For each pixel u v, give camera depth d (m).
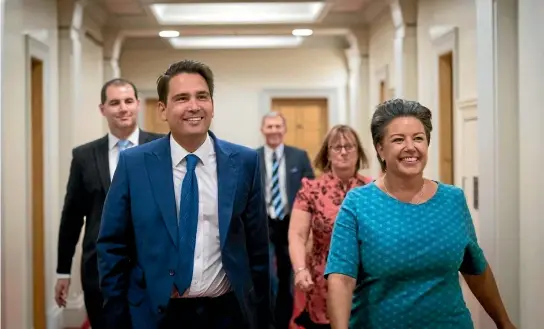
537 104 3.10
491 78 3.41
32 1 4.43
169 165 2.08
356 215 1.97
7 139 3.77
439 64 4.91
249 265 2.22
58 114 5.30
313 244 3.03
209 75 2.09
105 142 3.16
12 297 3.87
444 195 1.98
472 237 2.02
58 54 5.30
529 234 3.22
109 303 2.05
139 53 9.34
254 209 2.21
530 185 3.20
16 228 3.97
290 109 9.78
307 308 3.01
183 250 2.04
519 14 3.32
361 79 7.90
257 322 2.22
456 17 4.45
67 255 3.32
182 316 2.07
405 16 5.59
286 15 7.64
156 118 9.42
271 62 9.55
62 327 5.36
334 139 3.02
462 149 4.38
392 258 1.90
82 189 3.15
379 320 1.92
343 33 8.11
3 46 3.69
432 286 1.90
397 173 1.95
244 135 9.58
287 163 5.07
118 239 2.09
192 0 6.20
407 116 1.93
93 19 6.86
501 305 2.13
